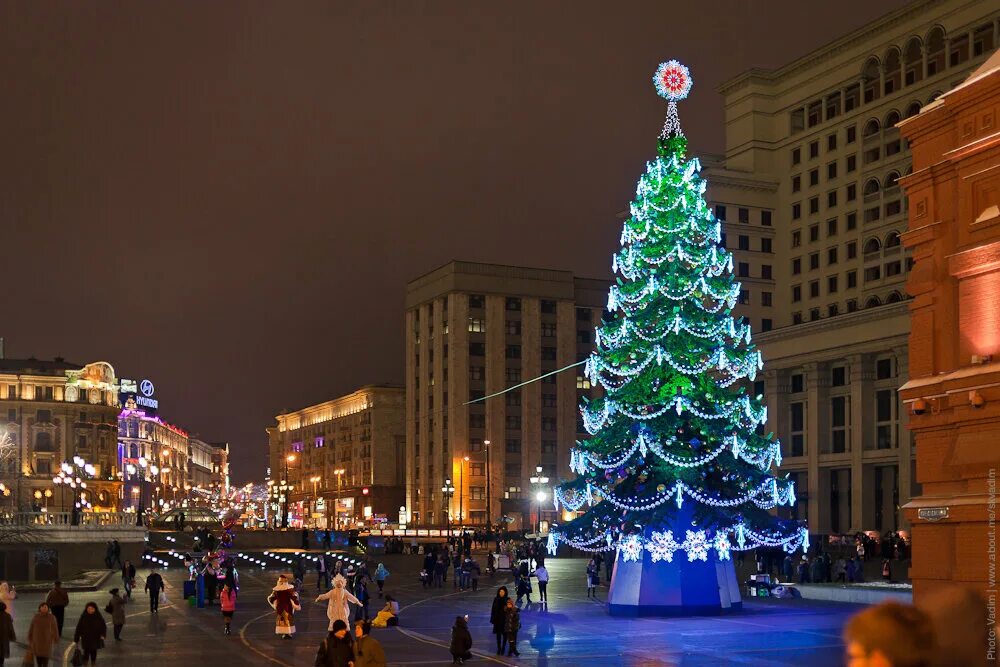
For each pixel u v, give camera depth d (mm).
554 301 148125
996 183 23656
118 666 30438
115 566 77438
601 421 43281
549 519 139375
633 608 43188
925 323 25469
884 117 98875
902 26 96938
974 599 3889
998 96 23484
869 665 3764
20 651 33719
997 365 23016
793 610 44281
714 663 30328
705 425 41406
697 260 41750
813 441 94062
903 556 67688
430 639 37188
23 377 170750
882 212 98625
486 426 142875
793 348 96188
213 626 41625
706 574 43125
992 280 23641
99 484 174000
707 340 41781
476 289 144875
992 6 88062
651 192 42438
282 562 85625
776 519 43156
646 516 41750
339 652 22344
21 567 76000
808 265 106625
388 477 181375
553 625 40438
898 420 86812
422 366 150500
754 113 111438
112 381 179000
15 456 167750
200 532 104125
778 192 110812
